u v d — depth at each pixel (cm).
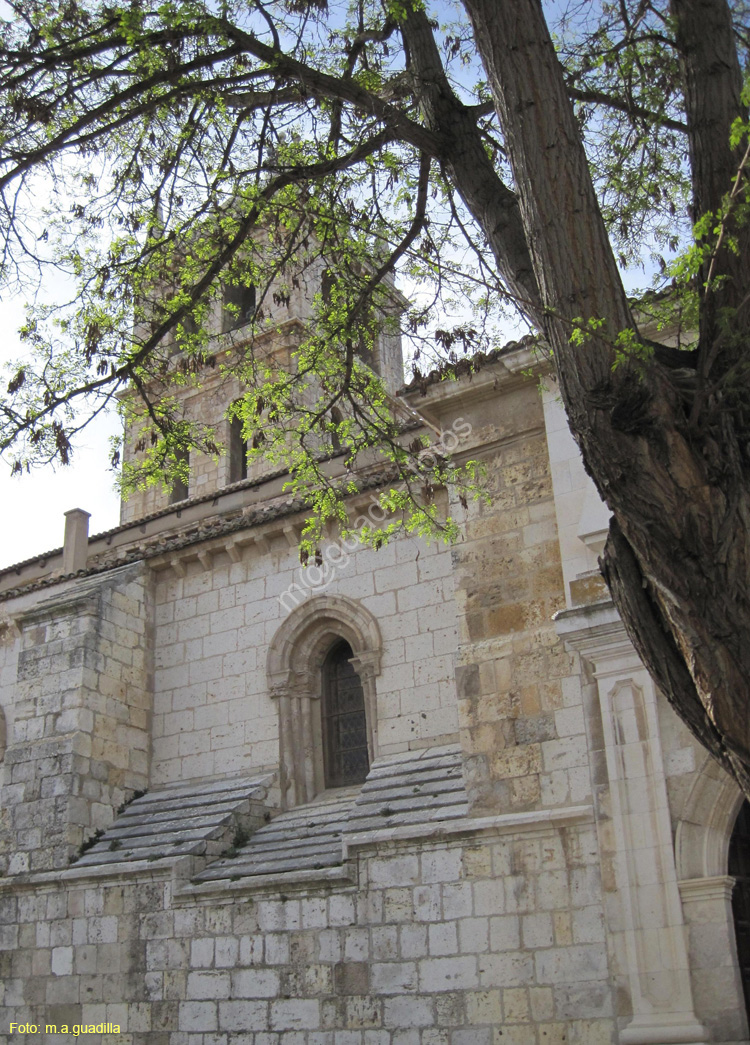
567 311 827
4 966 2062
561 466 1788
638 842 1520
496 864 1644
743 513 765
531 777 1675
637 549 785
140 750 2305
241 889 1845
